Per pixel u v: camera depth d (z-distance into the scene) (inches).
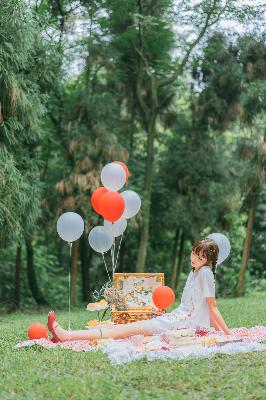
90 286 826.8
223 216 813.9
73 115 704.4
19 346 283.9
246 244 795.4
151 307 342.6
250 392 196.9
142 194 738.8
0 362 247.4
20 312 650.2
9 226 554.3
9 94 527.8
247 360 239.6
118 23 735.7
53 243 863.7
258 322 398.0
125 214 375.2
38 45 581.6
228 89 764.0
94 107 702.5
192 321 298.5
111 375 216.8
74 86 747.4
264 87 725.3
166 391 197.0
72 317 480.7
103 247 378.0
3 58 528.1
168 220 794.2
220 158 799.1
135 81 780.0
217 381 208.2
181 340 272.8
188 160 789.2
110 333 291.1
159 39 745.6
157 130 884.0
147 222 736.3
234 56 757.9
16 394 199.3
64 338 291.1
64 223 345.7
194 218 793.6
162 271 879.1
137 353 254.5
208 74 767.1
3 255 772.6
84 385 202.1
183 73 799.1
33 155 660.7
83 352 261.6
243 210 802.2
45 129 700.7
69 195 690.2
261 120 784.3
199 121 796.0
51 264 920.3
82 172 683.4
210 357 247.1
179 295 794.8
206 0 713.6
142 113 806.5
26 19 529.7
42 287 846.5
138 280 355.9
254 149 761.0
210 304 296.2
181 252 834.2
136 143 837.8
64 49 688.4
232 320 415.8
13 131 553.9
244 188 777.6
